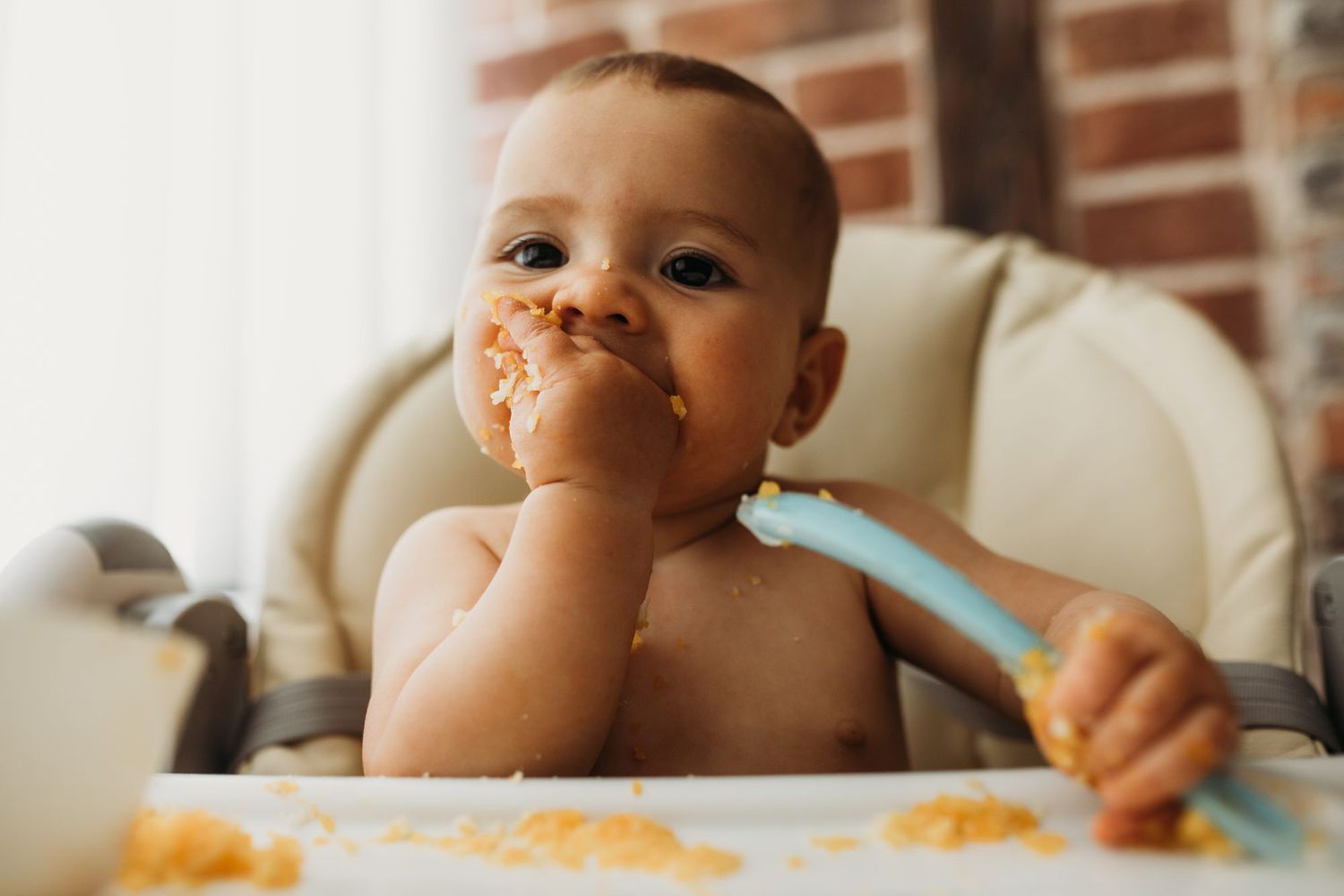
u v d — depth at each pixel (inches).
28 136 46.4
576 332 24.2
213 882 13.4
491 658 19.5
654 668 25.1
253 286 51.3
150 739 12.4
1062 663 15.1
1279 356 47.4
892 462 33.8
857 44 50.8
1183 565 28.7
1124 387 31.4
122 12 48.8
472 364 25.5
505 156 27.5
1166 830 13.9
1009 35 49.4
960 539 27.5
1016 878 13.1
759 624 26.0
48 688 11.8
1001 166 49.1
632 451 21.8
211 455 49.2
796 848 14.1
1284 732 23.8
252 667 30.0
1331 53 47.0
